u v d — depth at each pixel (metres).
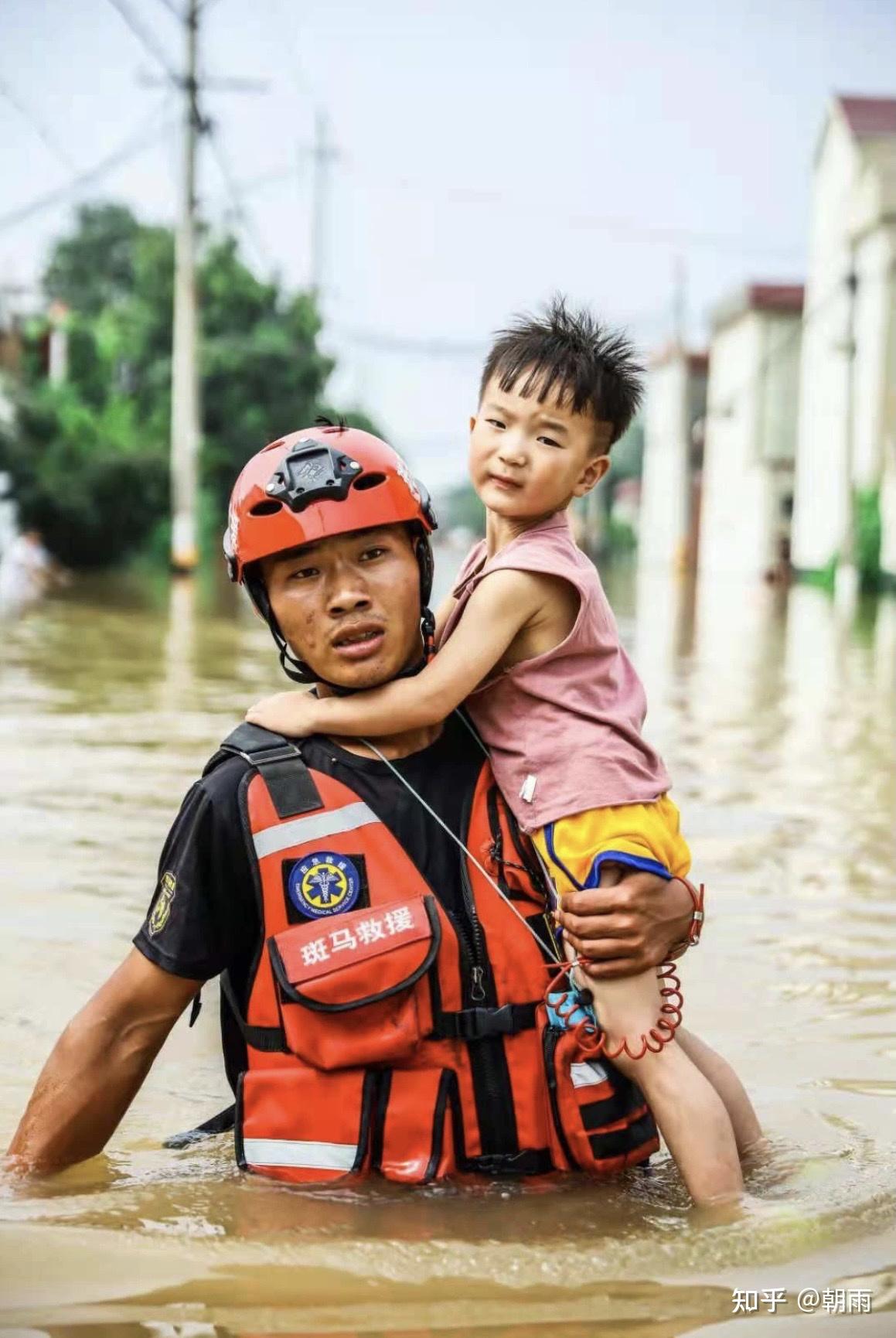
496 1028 2.92
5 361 41.75
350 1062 2.88
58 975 4.47
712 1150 2.89
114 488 33.06
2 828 6.38
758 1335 2.40
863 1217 2.84
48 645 14.98
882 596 32.22
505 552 3.09
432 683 2.94
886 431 33.62
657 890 2.96
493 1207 2.82
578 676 3.04
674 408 56.81
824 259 38.56
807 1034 4.10
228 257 44.78
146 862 5.83
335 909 2.88
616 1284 2.56
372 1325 2.40
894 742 9.87
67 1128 3.02
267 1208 2.80
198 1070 3.86
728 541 47.88
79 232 68.19
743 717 11.08
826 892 5.67
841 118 36.34
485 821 3.00
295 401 44.38
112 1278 2.55
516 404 3.12
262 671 12.81
